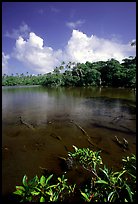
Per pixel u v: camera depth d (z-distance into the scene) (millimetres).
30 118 14180
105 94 32469
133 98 25828
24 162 6809
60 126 11922
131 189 2121
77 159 2875
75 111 16938
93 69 64250
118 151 7750
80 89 49469
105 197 2135
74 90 45625
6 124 12297
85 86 63719
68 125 12141
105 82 62125
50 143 8875
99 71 63906
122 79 51688
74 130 11016
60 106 19922
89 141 9109
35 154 7551
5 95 35125
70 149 8125
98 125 12031
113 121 13016
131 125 11883
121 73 52406
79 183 5152
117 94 31984
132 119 13461
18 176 5801
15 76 122438
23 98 28875
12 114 15664
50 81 81750
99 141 9078
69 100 25031
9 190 4945
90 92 37719
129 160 2604
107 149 8000
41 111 17078
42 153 7656
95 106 19547
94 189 2469
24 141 9117
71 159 6352
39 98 28484
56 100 25219
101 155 7332
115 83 56875
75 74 74625
